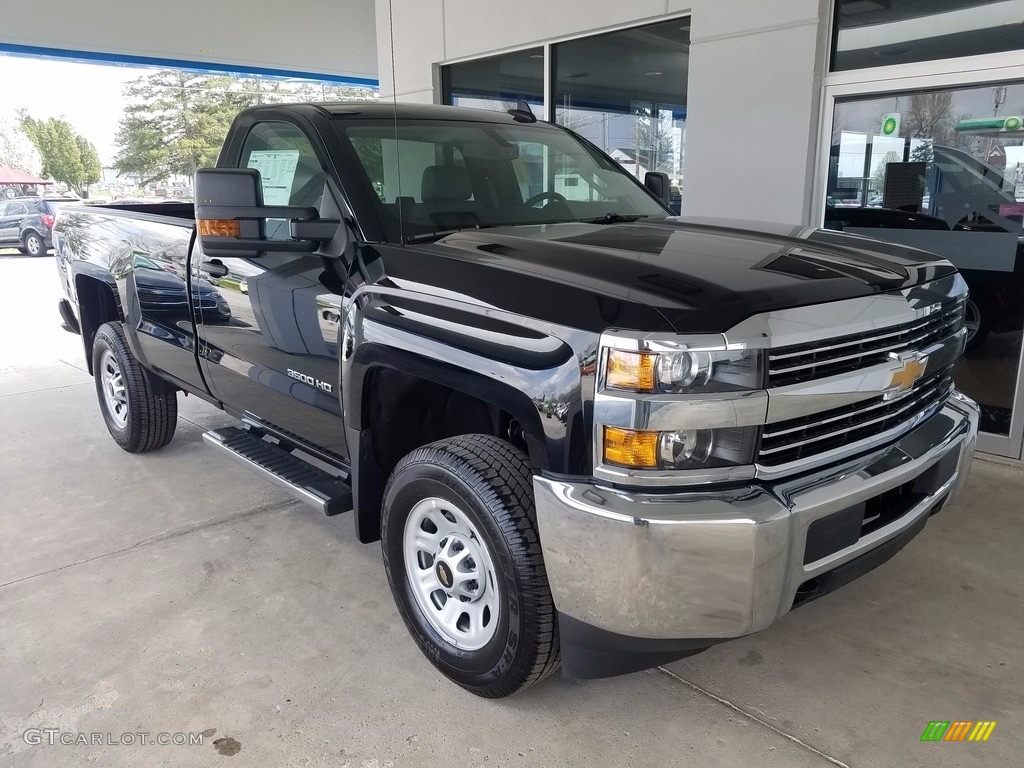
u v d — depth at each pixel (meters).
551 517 1.89
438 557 2.34
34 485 4.12
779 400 1.79
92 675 2.48
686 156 5.27
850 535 1.98
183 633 2.71
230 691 2.38
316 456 3.07
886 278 2.12
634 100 5.90
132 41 11.05
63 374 6.75
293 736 2.19
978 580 2.94
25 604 2.92
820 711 2.26
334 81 13.94
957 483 2.46
